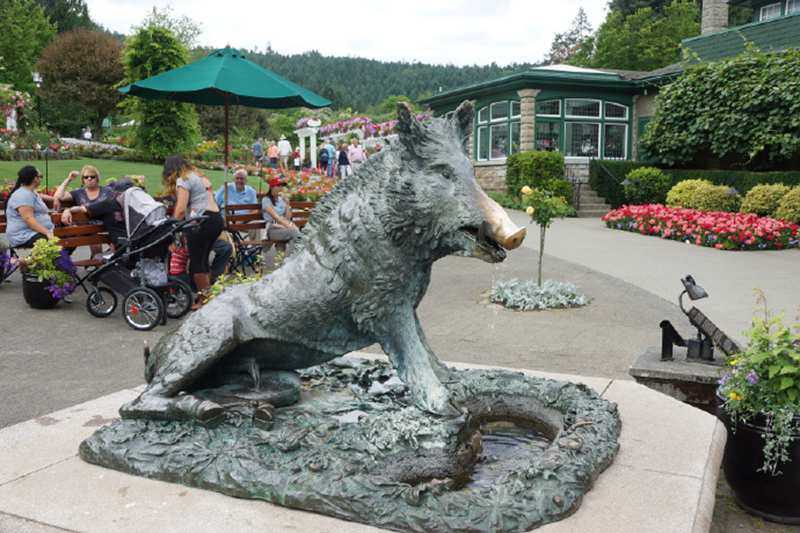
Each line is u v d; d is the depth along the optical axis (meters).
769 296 9.26
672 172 20.09
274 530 2.36
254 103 11.93
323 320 3.05
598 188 21.36
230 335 3.02
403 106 2.79
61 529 2.40
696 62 22.36
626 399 3.82
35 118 36.59
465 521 2.31
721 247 13.80
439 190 2.78
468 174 2.80
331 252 2.98
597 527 2.37
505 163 22.97
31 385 5.72
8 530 2.43
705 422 3.45
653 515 2.46
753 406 3.68
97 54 45.09
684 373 4.78
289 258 3.14
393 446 2.84
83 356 6.64
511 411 3.58
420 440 2.87
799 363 3.59
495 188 23.48
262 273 10.68
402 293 2.98
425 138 2.83
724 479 4.35
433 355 3.52
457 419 2.93
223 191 12.06
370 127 34.50
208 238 8.11
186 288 8.09
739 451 3.80
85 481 2.75
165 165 8.81
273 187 11.16
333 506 2.45
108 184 10.50
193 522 2.42
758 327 3.85
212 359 3.02
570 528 2.36
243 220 11.31
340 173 26.58
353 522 2.42
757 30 21.92
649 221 16.20
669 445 3.13
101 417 3.58
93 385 5.72
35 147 28.86
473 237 2.78
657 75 22.19
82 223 8.88
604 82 22.72
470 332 7.71
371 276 2.93
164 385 3.03
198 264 8.20
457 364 4.45
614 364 6.32
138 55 29.42
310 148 36.59
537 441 3.36
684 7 47.94
